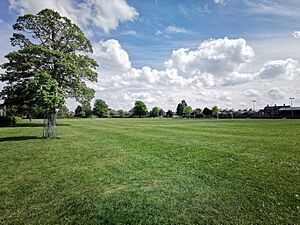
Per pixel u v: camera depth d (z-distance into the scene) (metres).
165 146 17.34
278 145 17.30
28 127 41.00
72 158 13.27
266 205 6.46
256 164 11.13
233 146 16.86
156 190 7.77
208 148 16.00
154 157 13.27
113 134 28.31
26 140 21.84
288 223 5.49
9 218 6.12
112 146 17.80
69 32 44.19
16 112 44.22
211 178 9.01
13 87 42.44
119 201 6.92
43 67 41.41
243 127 40.03
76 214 6.22
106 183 8.63
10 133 29.34
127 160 12.53
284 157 12.77
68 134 28.55
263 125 45.59
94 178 9.28
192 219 5.78
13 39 42.34
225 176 9.25
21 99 40.78
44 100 22.97
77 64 41.97
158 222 5.68
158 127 42.88
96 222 5.78
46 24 42.72
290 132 28.83
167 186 8.16
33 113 42.22
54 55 39.25
